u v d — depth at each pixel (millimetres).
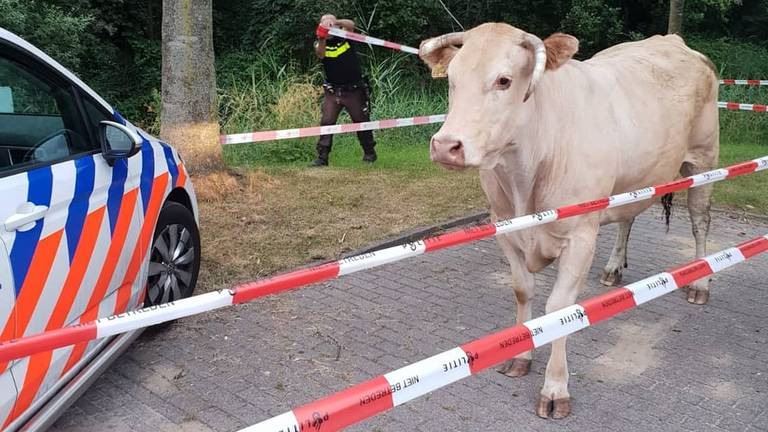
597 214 3416
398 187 7727
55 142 3111
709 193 4863
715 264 3383
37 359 2646
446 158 2688
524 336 2516
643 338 4238
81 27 11141
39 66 3186
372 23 14648
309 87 10727
